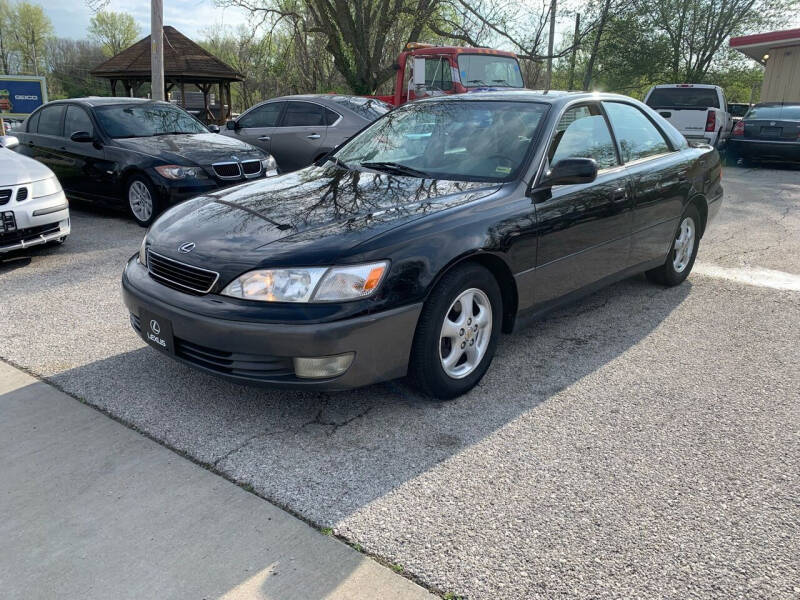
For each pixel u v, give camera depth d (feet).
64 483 8.52
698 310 15.65
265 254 9.39
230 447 9.45
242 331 9.09
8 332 13.73
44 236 19.08
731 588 6.84
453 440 9.71
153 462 9.03
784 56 63.41
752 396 11.23
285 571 7.00
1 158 19.75
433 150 13.04
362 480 8.67
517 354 12.97
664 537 7.61
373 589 6.75
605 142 13.98
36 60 159.53
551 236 11.90
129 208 25.22
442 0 57.21
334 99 31.91
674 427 10.17
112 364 12.16
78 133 25.45
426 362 10.14
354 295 9.12
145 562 7.11
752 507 8.19
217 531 7.63
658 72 84.43
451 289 10.12
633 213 14.17
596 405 10.86
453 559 7.21
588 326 14.55
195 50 74.49
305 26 61.62
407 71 43.75
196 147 25.45
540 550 7.37
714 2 81.51
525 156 12.04
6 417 10.18
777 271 19.06
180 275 10.08
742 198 32.48
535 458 9.25
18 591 6.70
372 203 10.91
